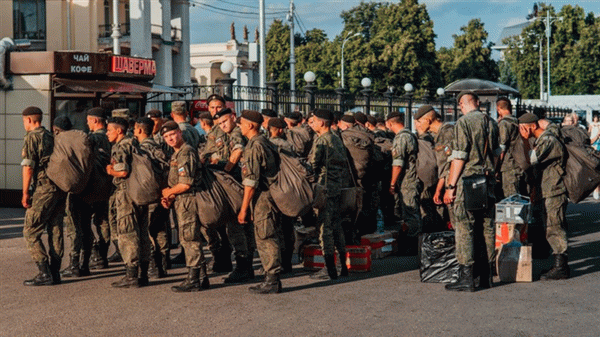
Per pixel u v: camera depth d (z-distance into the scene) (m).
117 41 25.11
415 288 8.43
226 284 8.77
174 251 11.14
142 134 8.72
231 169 8.99
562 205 8.88
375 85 62.69
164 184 8.44
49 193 8.55
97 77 17.42
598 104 48.09
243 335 6.54
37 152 8.48
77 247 9.20
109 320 7.10
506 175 10.34
